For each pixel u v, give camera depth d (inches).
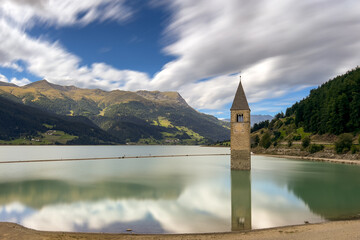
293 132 6934.1
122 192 1865.2
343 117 5196.9
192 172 3048.7
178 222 1192.8
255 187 2027.6
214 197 1701.5
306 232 996.6
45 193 1839.3
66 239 978.7
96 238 991.6
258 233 1013.8
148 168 3563.0
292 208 1414.9
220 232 1045.2
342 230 997.8
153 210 1393.9
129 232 1077.1
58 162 4623.5
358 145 4387.3
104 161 4921.3
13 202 1581.0
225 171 3125.0
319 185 2103.8
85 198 1683.1
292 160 4776.1
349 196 1711.4
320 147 5142.7
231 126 3004.4
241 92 3004.4
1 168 3577.8
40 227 1143.6
